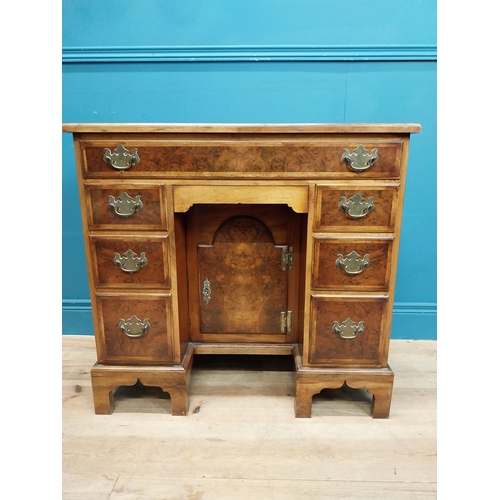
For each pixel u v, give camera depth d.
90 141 1.15
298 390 1.29
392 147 1.13
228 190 1.17
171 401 1.32
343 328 1.25
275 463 1.12
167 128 1.12
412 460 1.13
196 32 1.58
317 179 1.16
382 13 1.54
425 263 1.77
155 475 1.08
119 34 1.59
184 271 1.39
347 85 1.61
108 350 1.30
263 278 1.43
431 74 1.59
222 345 1.47
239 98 1.63
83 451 1.17
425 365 1.61
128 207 1.19
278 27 1.57
